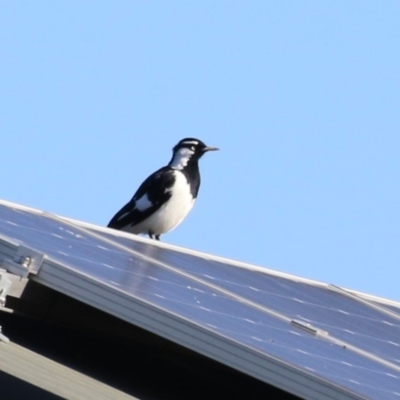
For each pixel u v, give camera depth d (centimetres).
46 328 1274
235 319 1098
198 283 1295
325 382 913
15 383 917
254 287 1445
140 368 1308
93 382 1032
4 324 1281
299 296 1514
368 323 1470
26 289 1152
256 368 934
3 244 996
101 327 1265
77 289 977
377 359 1170
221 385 1347
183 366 1334
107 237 1457
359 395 905
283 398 1343
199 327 950
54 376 971
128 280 1089
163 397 1218
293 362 958
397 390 1018
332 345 1156
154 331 958
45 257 985
